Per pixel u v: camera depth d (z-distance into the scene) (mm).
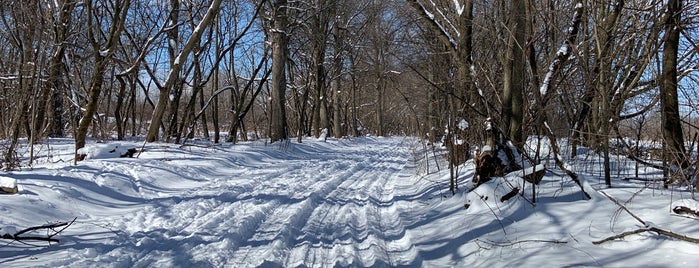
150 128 15148
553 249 4617
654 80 7652
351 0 30172
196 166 11547
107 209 6922
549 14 7281
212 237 5660
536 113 7133
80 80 16219
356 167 15242
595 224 4973
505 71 7609
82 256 4688
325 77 30750
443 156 13008
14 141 9664
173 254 4996
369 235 6246
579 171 8062
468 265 4859
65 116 23109
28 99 10727
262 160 15695
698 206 4613
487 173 7305
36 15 10625
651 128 8992
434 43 11977
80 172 8188
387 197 9516
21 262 4375
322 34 26359
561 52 7074
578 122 9797
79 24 15438
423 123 11945
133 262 4707
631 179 7203
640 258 4020
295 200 8375
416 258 5305
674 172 6211
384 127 52094
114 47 10914
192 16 17172
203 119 25328
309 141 26328
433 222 6680
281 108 20625
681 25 6035
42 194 6469
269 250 5270
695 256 3830
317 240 5945
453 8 10352
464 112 8680
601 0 7715
